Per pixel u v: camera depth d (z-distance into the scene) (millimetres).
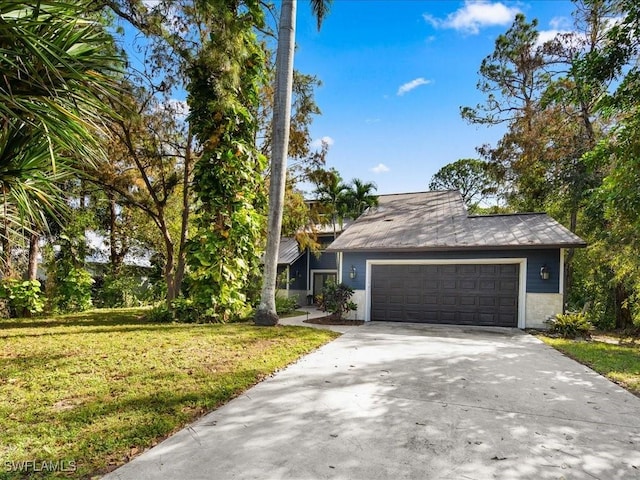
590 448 3193
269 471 2705
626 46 6578
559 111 14719
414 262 12062
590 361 6496
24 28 2898
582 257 14062
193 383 4543
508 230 11852
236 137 10516
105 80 3637
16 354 5770
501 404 4254
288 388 4688
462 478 2684
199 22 9797
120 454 2852
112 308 16203
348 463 2850
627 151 6449
